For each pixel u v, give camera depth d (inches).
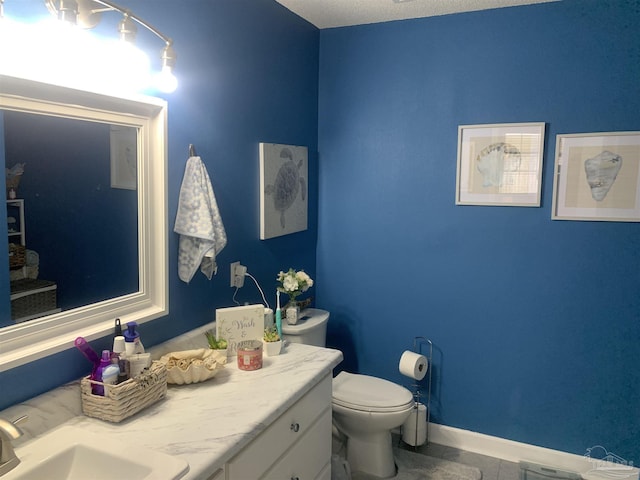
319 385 75.3
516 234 104.5
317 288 125.0
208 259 78.7
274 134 101.3
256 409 60.5
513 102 102.0
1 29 48.5
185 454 50.5
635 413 99.0
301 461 71.1
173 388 66.7
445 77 107.0
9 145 51.4
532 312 104.8
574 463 103.8
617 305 98.3
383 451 99.8
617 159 95.5
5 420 46.0
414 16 107.3
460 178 107.7
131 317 66.7
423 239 112.8
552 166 100.3
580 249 100.0
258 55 93.7
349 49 115.4
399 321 117.2
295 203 110.4
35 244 54.8
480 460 107.7
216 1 80.9
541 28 98.5
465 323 110.8
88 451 51.5
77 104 57.3
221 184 85.0
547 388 105.1
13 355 52.1
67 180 57.8
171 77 66.2
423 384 115.5
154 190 69.6
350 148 118.0
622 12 92.9
